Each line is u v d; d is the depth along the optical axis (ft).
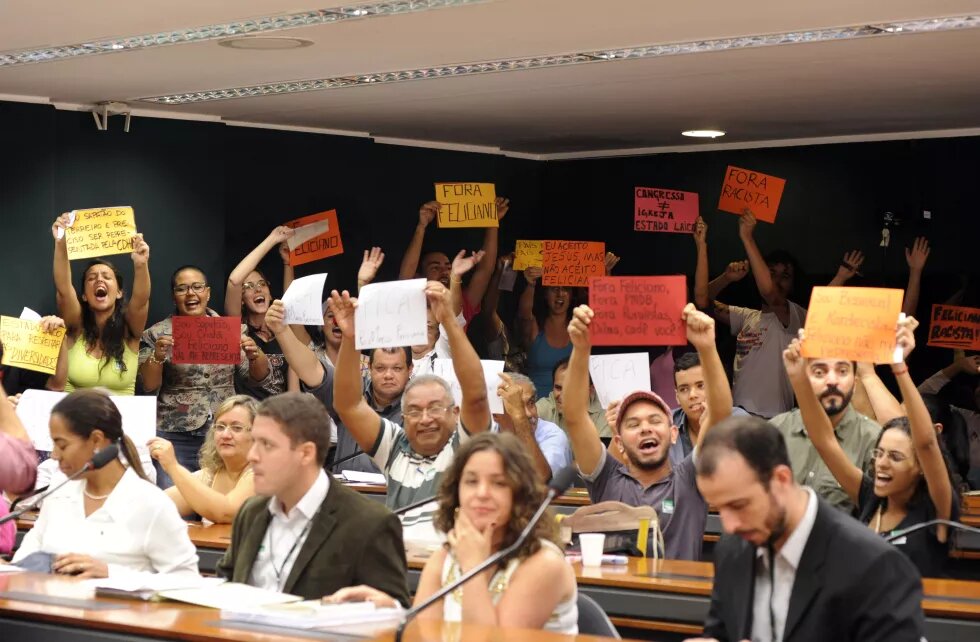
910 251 28.32
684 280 14.28
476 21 17.29
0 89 21.90
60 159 23.29
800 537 8.64
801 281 29.35
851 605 8.46
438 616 9.90
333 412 21.24
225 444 16.38
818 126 27.55
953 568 16.37
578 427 14.65
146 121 24.30
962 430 18.89
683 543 14.67
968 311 24.98
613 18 17.13
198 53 19.21
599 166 31.58
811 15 17.02
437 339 22.86
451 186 27.14
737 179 26.68
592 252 27.40
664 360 25.63
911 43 18.84
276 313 19.52
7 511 14.51
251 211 26.53
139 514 12.41
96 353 22.06
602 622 10.07
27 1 15.98
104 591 10.66
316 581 11.03
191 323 21.84
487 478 9.68
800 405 14.11
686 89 22.94
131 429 17.61
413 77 21.53
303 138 27.30
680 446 17.70
